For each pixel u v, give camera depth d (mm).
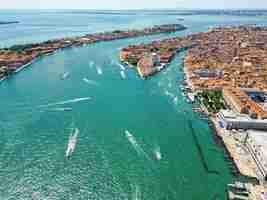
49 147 177625
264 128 197250
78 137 190125
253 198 134250
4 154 169500
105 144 182000
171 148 178625
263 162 149750
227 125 199250
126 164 162000
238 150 175000
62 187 143875
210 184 146125
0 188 141750
